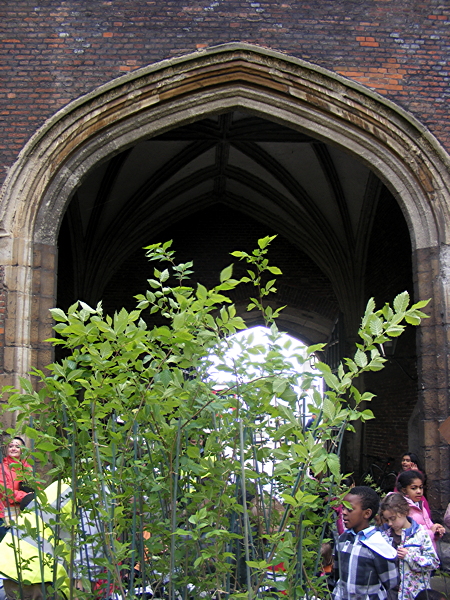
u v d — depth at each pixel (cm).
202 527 218
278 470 214
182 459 223
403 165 699
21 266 648
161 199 1323
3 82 682
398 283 1150
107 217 1319
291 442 232
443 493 637
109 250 1334
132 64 695
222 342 241
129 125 694
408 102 701
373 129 698
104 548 228
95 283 1336
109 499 229
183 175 1298
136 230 1348
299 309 1445
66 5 701
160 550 234
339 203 1318
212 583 226
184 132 1155
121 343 218
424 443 651
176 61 690
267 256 1447
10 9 699
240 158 1281
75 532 235
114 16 703
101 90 679
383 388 1234
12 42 692
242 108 716
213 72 702
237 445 239
